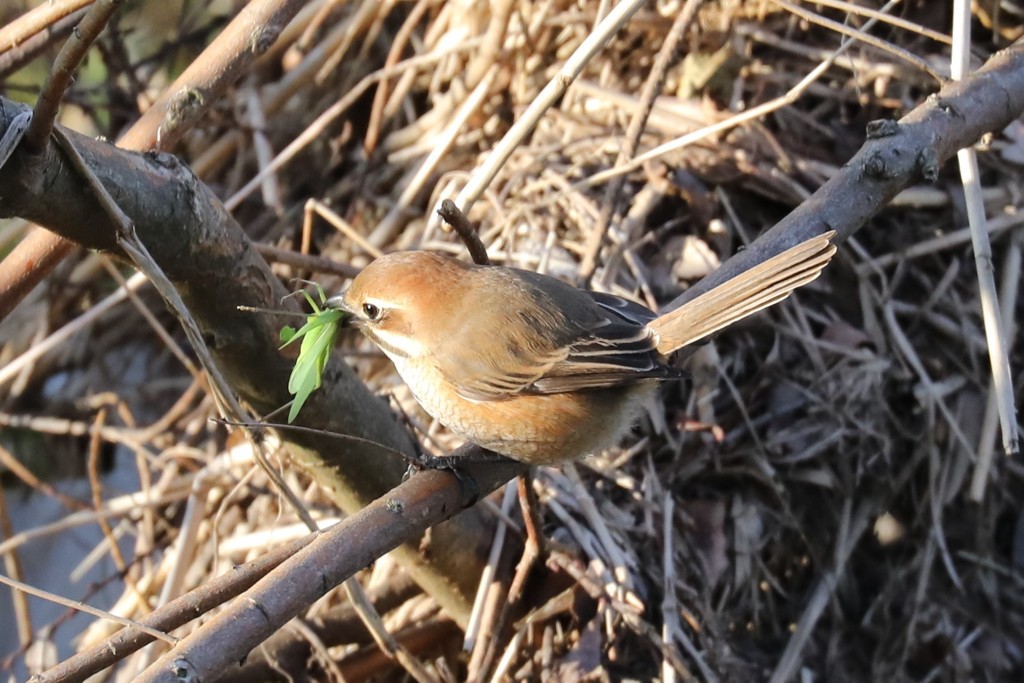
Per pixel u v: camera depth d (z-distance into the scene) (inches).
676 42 309.7
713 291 245.4
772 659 314.5
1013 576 337.4
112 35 390.3
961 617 332.5
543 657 287.3
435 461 229.6
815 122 363.6
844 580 333.7
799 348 336.5
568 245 348.8
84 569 358.9
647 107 310.7
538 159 369.4
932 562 332.8
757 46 375.9
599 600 289.1
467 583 296.2
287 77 413.1
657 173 355.3
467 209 253.6
